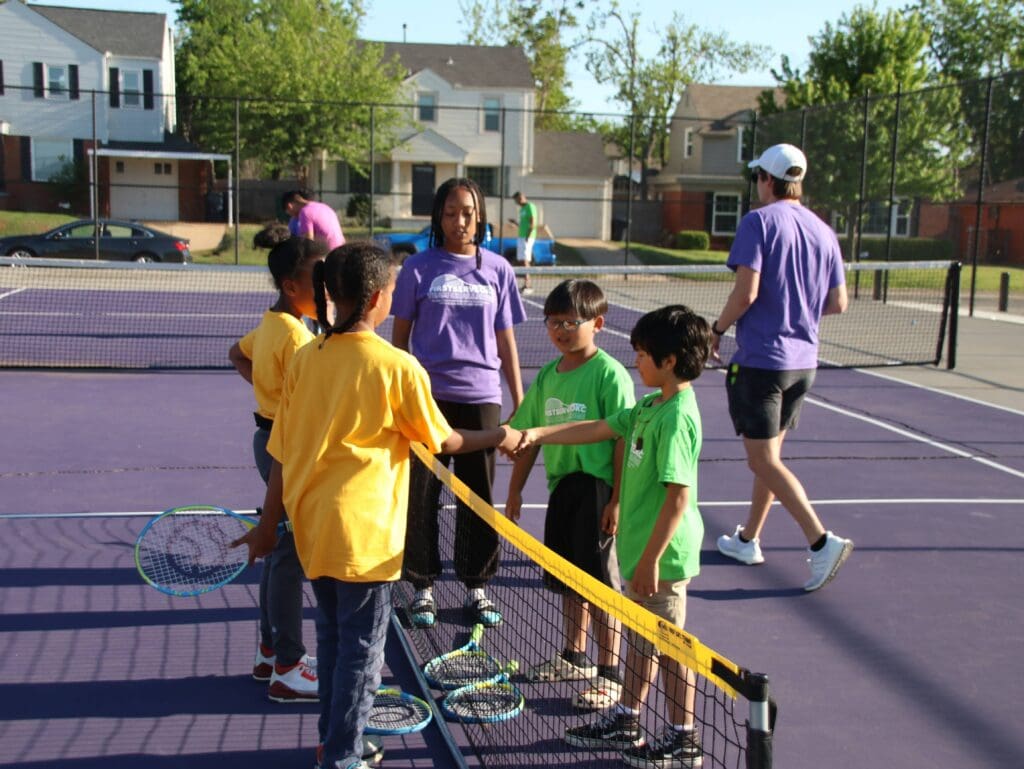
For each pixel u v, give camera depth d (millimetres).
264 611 3793
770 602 4777
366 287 3010
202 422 8359
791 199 5047
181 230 30547
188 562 4301
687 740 3127
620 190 48938
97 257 23094
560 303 3873
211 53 35625
